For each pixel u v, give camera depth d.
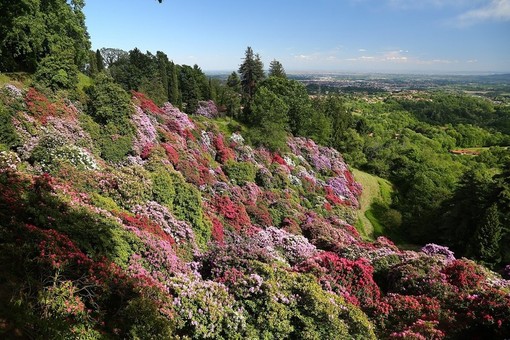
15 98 18.17
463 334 11.55
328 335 10.27
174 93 46.94
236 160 34.28
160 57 50.97
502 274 20.31
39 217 8.70
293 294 10.84
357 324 10.95
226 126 45.22
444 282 14.29
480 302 12.16
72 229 8.98
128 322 7.73
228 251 12.85
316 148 50.34
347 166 52.72
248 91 63.09
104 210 11.18
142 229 11.98
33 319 6.05
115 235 9.82
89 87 25.16
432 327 11.22
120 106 22.41
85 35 36.66
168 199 15.30
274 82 57.16
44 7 28.58
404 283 14.78
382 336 11.85
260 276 10.98
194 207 15.91
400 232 40.41
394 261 17.05
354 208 41.41
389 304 13.07
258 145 41.06
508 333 11.12
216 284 10.15
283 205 26.22
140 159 20.86
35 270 7.21
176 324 8.52
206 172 24.34
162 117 29.92
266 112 43.16
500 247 28.00
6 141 14.65
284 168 36.16
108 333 7.39
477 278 14.54
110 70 47.56
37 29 25.92
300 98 57.12
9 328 5.64
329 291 12.70
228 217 20.14
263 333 9.64
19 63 27.23
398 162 57.97
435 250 19.69
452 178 51.56
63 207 9.83
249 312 10.02
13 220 7.88
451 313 12.38
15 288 6.46
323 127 56.06
